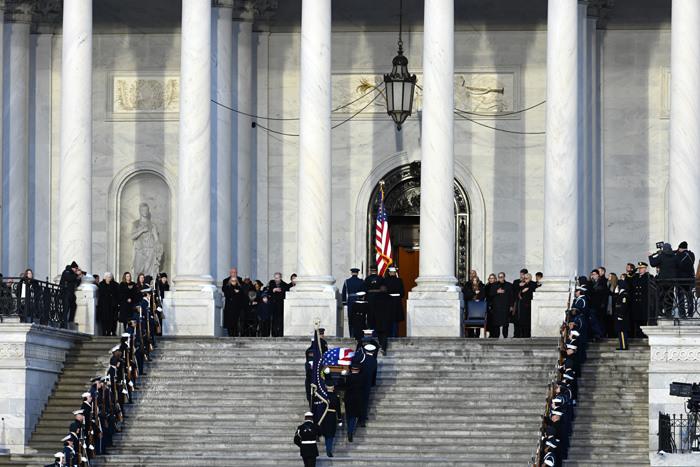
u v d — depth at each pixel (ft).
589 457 560.20
